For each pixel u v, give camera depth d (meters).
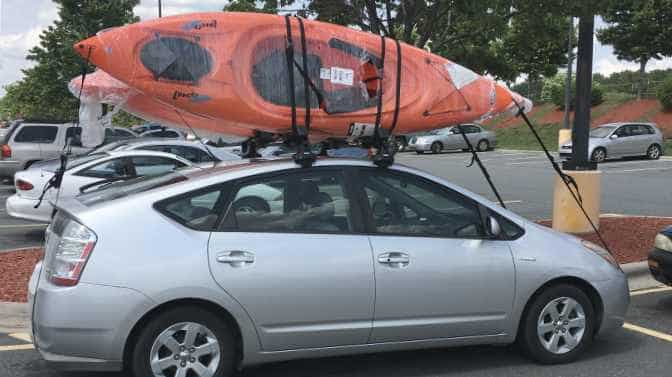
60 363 4.27
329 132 5.06
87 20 26.50
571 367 5.24
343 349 4.71
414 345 4.89
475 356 5.50
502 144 41.09
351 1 9.34
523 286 5.06
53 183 5.03
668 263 6.59
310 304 4.55
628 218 11.69
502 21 8.59
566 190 9.85
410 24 9.09
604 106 40.28
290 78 4.88
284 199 4.71
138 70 4.59
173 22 4.72
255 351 4.52
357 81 5.05
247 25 4.86
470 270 4.92
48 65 26.94
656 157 28.92
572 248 5.30
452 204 5.08
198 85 4.70
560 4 8.09
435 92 5.27
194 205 4.53
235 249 4.45
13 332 6.10
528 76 38.97
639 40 33.16
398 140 5.88
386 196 4.95
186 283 4.30
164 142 12.68
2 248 10.01
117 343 4.23
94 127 5.11
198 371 4.43
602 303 5.31
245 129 5.35
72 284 4.22
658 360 5.41
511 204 15.28
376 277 4.69
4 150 17.05
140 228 4.37
